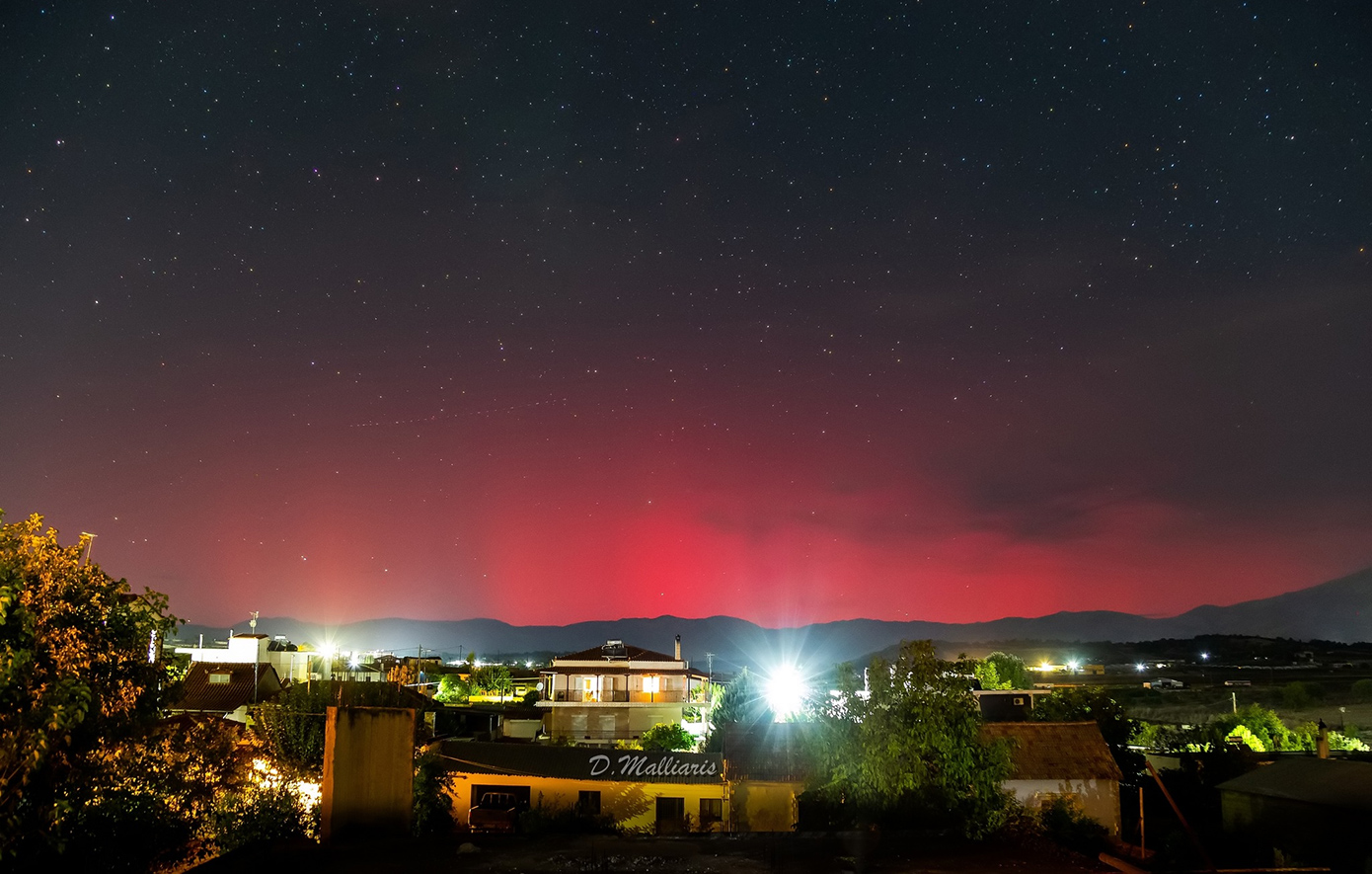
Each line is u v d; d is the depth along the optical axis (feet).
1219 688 289.53
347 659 204.44
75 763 44.42
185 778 54.13
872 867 24.00
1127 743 137.80
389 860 23.41
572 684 174.91
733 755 101.81
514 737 158.10
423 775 81.66
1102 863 25.95
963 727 69.56
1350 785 82.53
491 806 101.81
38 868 43.16
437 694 253.85
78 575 45.47
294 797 60.03
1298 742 150.61
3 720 38.14
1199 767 118.73
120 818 48.49
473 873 22.22
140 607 49.19
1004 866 24.85
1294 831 82.28
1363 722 211.00
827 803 70.85
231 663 139.64
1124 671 423.64
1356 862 75.56
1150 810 110.42
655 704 172.24
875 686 72.38
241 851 24.16
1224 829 91.66
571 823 93.40
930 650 72.13
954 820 63.67
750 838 26.61
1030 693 144.56
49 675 41.50
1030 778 98.07
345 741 26.05
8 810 38.04
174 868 50.70
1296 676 358.02
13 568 42.80
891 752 68.74
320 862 23.16
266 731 74.84
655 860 24.04
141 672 48.39
